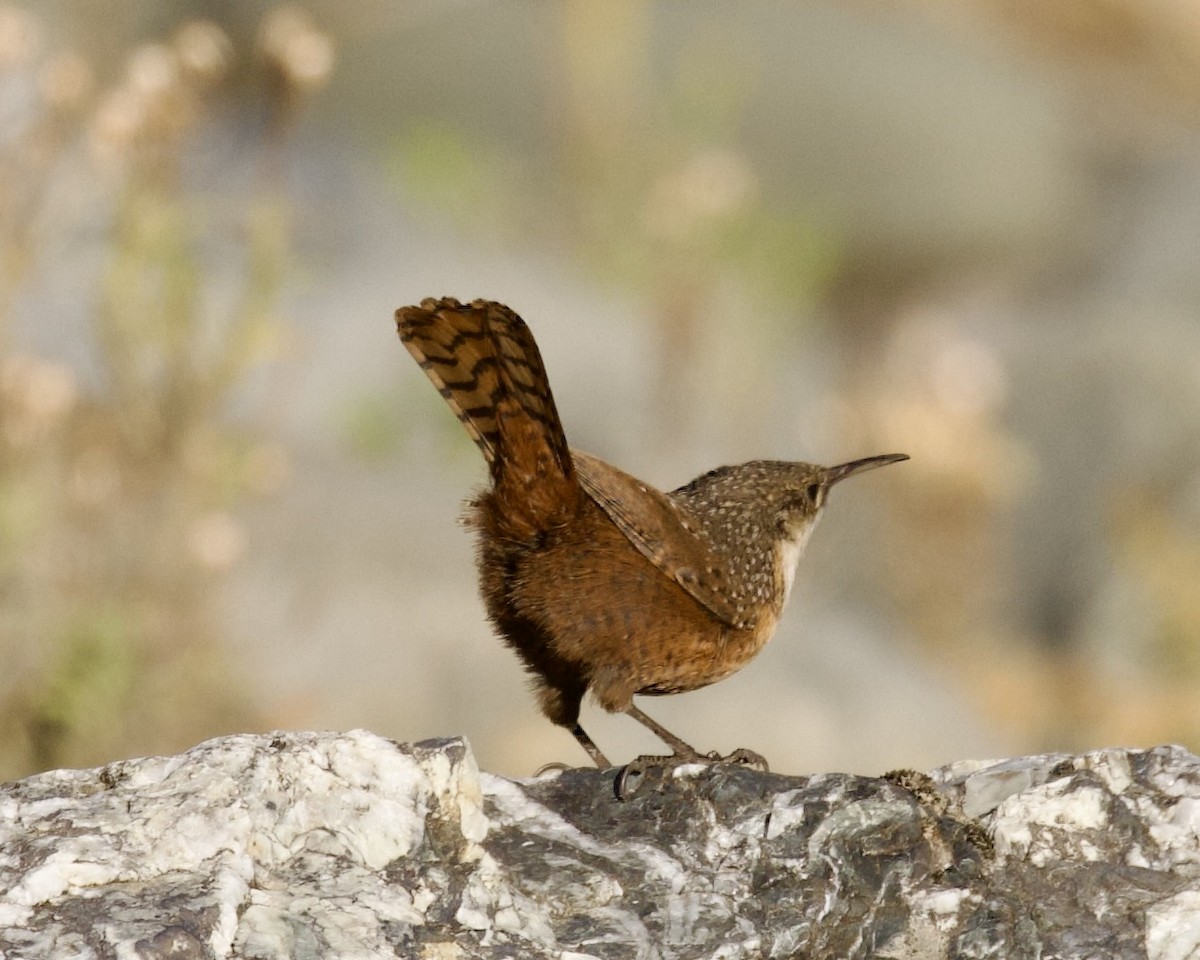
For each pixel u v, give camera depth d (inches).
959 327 976.9
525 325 232.7
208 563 404.5
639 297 766.5
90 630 375.2
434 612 513.7
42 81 407.2
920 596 684.7
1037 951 214.7
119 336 407.2
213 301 457.1
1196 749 664.4
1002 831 229.6
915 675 588.7
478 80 1040.2
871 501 695.7
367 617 503.5
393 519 558.3
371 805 221.1
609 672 261.4
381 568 528.1
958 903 221.8
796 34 1175.0
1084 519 792.9
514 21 1071.0
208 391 412.8
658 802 241.0
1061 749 654.5
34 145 402.6
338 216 784.9
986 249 1125.7
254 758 221.6
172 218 410.6
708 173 692.7
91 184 414.0
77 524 393.4
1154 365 824.3
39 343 482.9
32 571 384.2
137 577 398.6
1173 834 226.7
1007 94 1199.6
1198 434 808.9
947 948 217.6
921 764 525.3
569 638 259.8
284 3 965.8
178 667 398.3
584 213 858.8
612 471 259.6
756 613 269.3
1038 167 1155.3
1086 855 226.2
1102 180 1165.7
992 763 248.2
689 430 682.8
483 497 262.8
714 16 1176.8
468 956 207.2
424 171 815.7
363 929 203.6
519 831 234.4
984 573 714.2
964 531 685.9
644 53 1091.9
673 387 681.0
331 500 558.6
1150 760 236.4
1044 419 827.4
